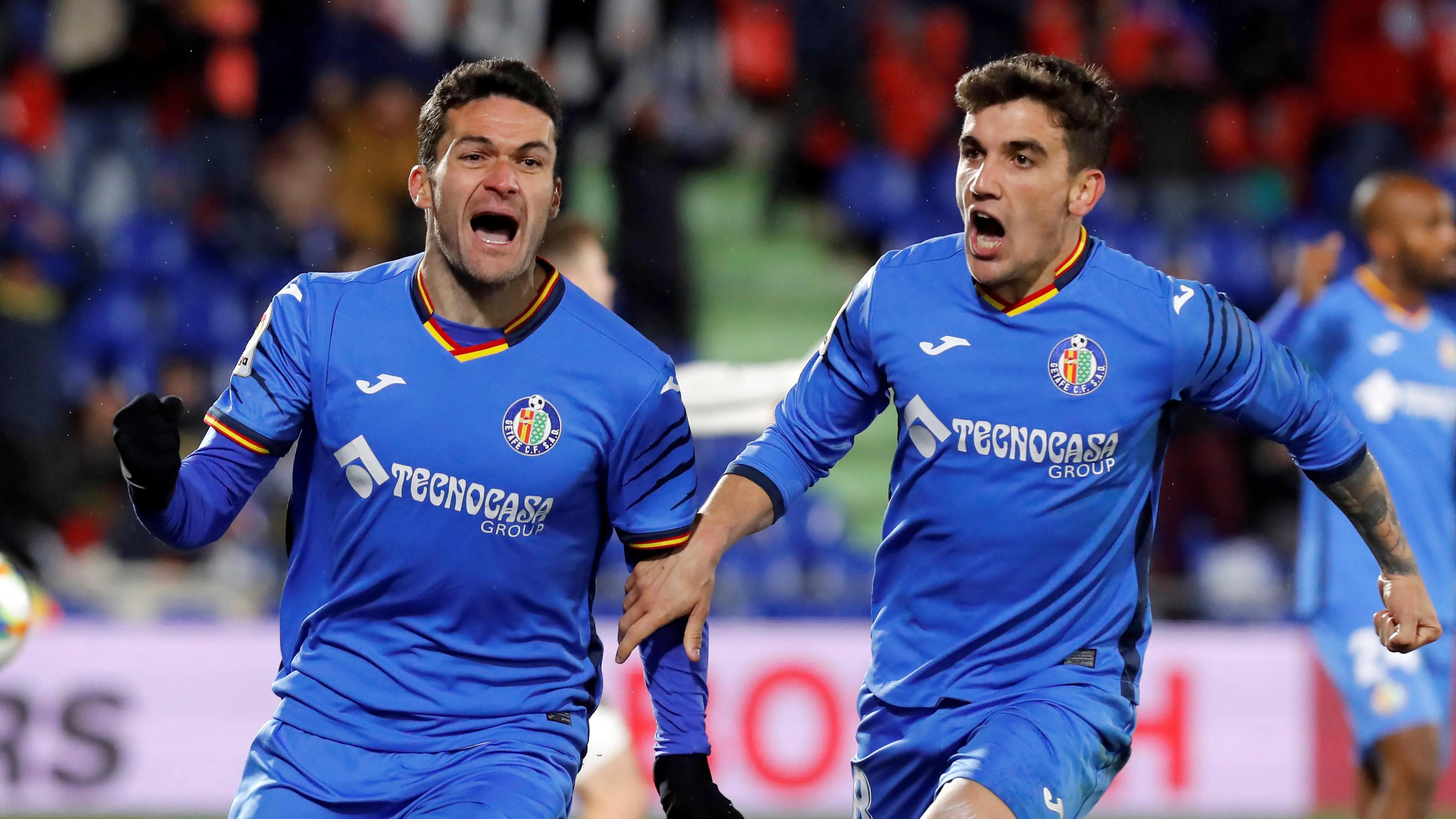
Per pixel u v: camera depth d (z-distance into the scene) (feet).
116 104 129.39
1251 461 114.01
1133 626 40.70
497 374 35.88
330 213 125.80
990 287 39.58
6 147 124.98
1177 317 39.29
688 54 139.13
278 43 129.70
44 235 121.08
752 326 131.54
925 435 39.88
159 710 81.30
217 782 81.35
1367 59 147.64
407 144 127.65
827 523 109.50
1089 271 39.68
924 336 39.83
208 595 92.22
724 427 57.52
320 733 35.63
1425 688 61.46
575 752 37.19
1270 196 143.13
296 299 36.63
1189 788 85.20
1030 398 39.19
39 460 100.07
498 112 35.17
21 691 80.28
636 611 38.37
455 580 35.81
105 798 80.38
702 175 139.44
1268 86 146.92
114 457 104.06
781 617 90.53
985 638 39.99
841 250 138.92
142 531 95.86
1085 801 39.27
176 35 130.31
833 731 83.41
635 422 36.73
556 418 35.99
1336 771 86.17
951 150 143.43
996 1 147.13
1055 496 39.29
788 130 140.36
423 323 36.04
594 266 54.54
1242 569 108.78
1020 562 39.63
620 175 122.52
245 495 36.68
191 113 130.31
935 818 36.50
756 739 82.89
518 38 137.28
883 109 142.61
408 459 35.58
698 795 38.60
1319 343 64.95
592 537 37.37
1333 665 63.00
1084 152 38.68
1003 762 37.14
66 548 98.63
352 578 36.01
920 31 145.38
